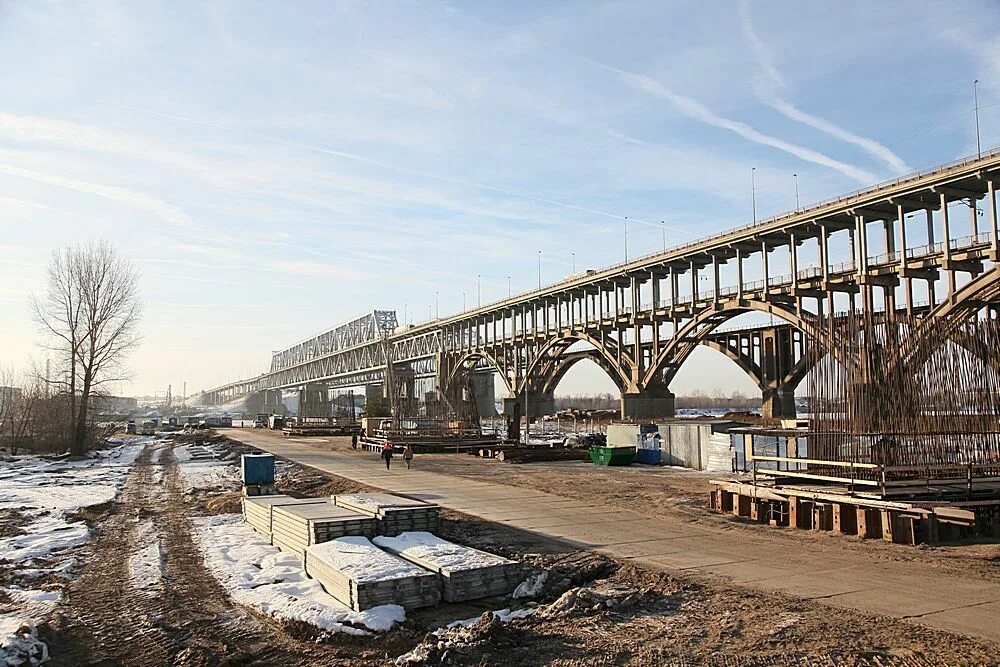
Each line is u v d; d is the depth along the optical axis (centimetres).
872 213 5303
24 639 1152
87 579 1669
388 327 18225
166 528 2364
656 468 4159
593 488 3058
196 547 2025
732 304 6631
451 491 2980
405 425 6450
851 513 1856
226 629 1272
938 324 1983
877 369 1941
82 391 6028
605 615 1200
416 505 1875
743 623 1114
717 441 3953
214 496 3194
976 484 1864
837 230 5834
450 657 1030
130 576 1683
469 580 1394
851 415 1962
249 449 6078
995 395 1948
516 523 2144
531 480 3431
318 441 7462
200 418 18150
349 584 1338
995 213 4431
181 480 4012
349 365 19575
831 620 1098
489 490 3008
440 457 5075
